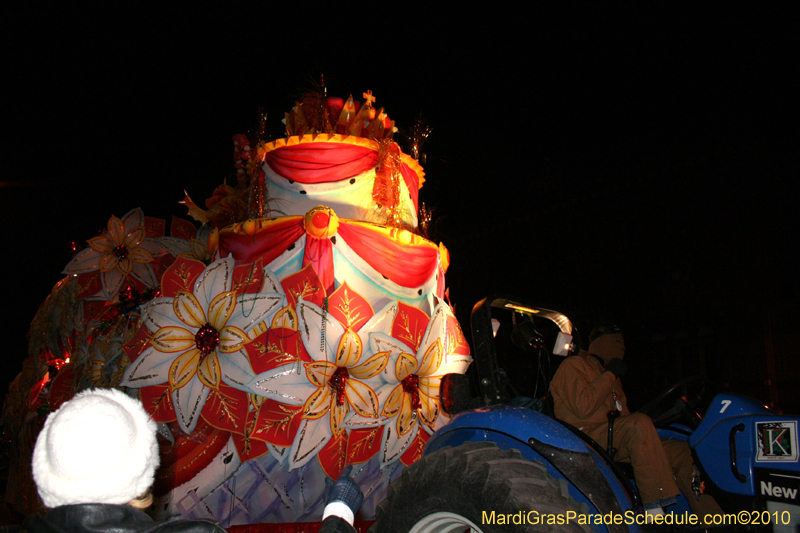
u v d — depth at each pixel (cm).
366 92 398
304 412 313
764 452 210
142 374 314
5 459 682
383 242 355
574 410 256
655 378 1015
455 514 180
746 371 909
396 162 382
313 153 371
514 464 182
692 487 235
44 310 491
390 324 344
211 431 311
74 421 104
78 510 99
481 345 252
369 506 334
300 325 323
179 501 296
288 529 313
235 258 354
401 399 343
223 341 320
